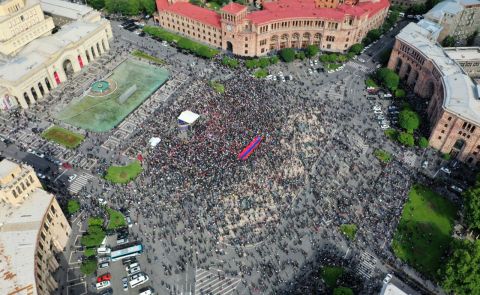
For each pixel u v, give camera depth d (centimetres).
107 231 17900
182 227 18050
